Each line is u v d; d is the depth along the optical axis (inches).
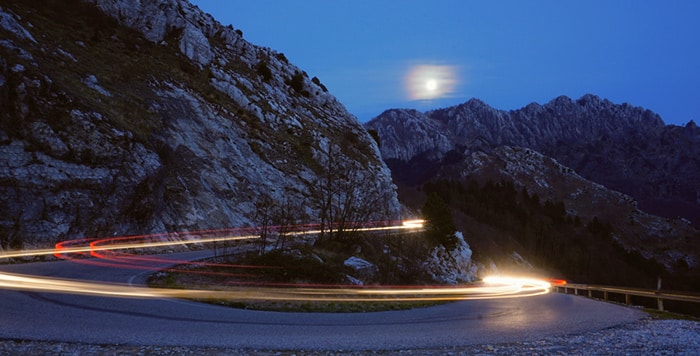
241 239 1539.1
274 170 2032.5
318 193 2101.4
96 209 1135.6
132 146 1346.0
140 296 645.3
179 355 384.8
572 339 562.6
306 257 972.6
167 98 1852.9
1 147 1027.3
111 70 1755.7
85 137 1207.6
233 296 717.3
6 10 1616.6
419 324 631.2
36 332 414.0
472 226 5792.3
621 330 681.0
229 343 434.9
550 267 5580.7
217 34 3011.8
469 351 461.4
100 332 434.0
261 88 2768.2
